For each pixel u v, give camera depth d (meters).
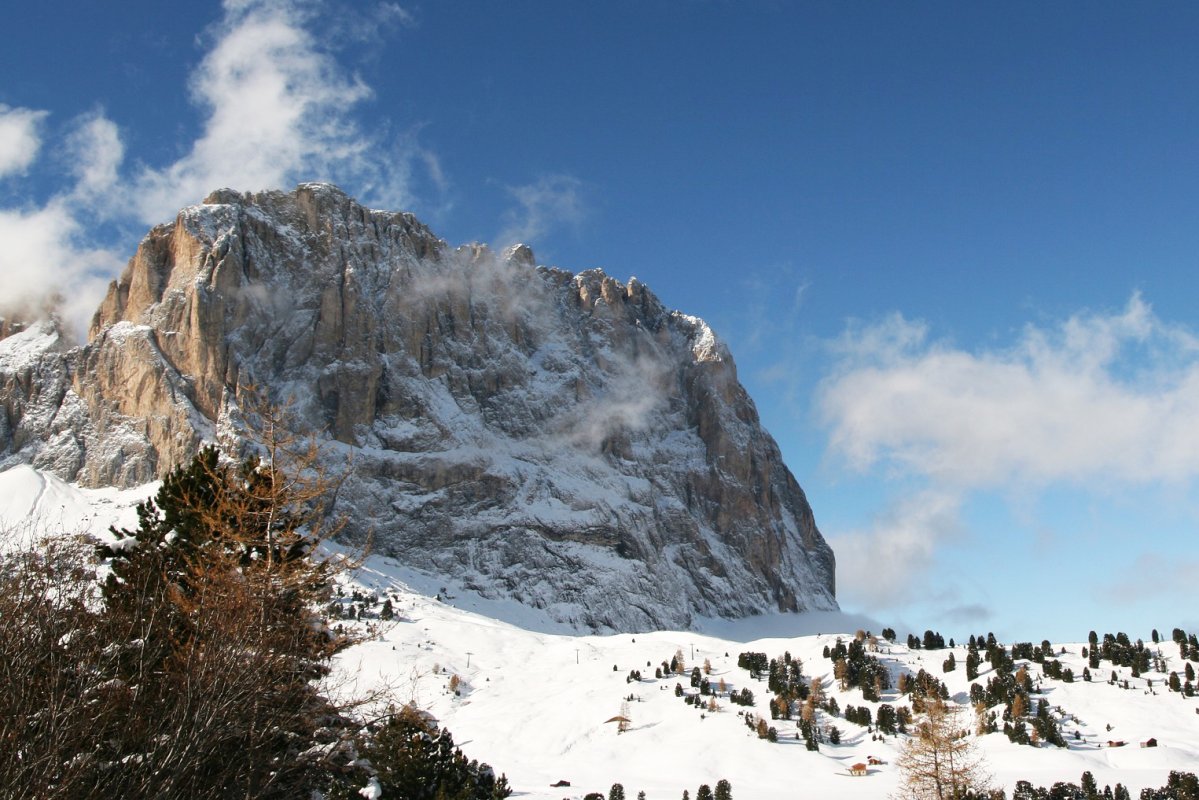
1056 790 111.00
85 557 38.91
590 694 190.88
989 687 166.62
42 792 25.73
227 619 31.30
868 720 164.25
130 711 29.92
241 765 31.16
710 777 145.88
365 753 36.84
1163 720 155.88
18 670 28.67
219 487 37.91
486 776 52.59
